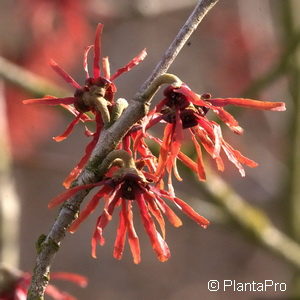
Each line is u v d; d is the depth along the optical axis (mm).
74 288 12781
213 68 9148
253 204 9570
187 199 7211
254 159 9766
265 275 12789
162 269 13047
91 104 2783
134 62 2879
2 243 6047
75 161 8391
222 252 13203
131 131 2770
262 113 9805
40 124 7977
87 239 13086
